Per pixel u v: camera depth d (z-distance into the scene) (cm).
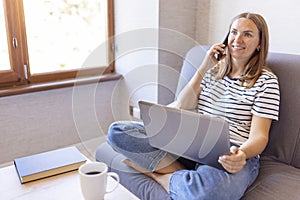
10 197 85
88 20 212
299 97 128
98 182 80
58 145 208
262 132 121
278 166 127
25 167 97
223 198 98
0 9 172
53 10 195
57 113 201
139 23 204
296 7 162
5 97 175
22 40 183
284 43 172
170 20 199
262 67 134
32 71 194
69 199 84
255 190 109
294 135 129
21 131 188
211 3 204
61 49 204
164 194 107
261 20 131
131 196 86
